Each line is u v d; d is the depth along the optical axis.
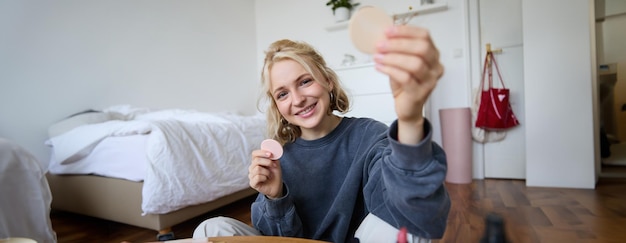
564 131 2.38
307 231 0.79
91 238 1.64
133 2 2.56
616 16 2.90
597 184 2.46
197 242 0.52
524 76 2.49
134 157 1.55
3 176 1.12
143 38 2.62
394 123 0.46
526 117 2.48
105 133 1.65
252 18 3.81
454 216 1.75
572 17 2.33
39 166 1.25
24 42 1.96
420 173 0.44
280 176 0.65
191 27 3.05
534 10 2.42
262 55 3.82
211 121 1.99
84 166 1.76
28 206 1.18
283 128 0.85
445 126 2.71
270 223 0.66
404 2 3.00
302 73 0.74
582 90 2.33
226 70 3.42
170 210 1.50
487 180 2.76
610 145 3.06
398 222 0.54
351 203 0.73
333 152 0.81
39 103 2.02
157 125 1.53
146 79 2.64
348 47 3.30
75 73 2.19
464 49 2.80
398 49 0.34
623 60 2.91
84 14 2.24
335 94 0.84
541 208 1.86
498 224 0.30
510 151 2.79
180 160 1.53
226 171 1.76
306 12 3.54
